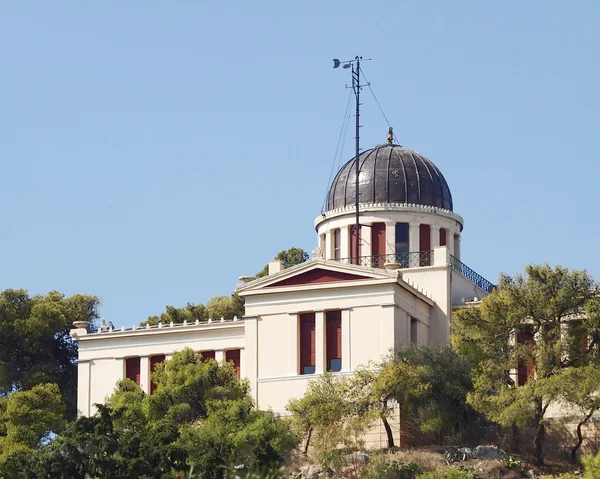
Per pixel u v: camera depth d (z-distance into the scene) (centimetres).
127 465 18825
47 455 19188
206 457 18938
